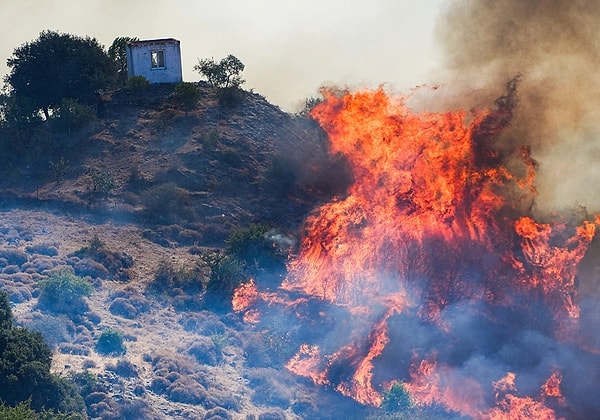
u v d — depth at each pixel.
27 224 57.88
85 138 69.25
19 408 36.91
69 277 49.28
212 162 66.69
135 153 67.75
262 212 63.53
